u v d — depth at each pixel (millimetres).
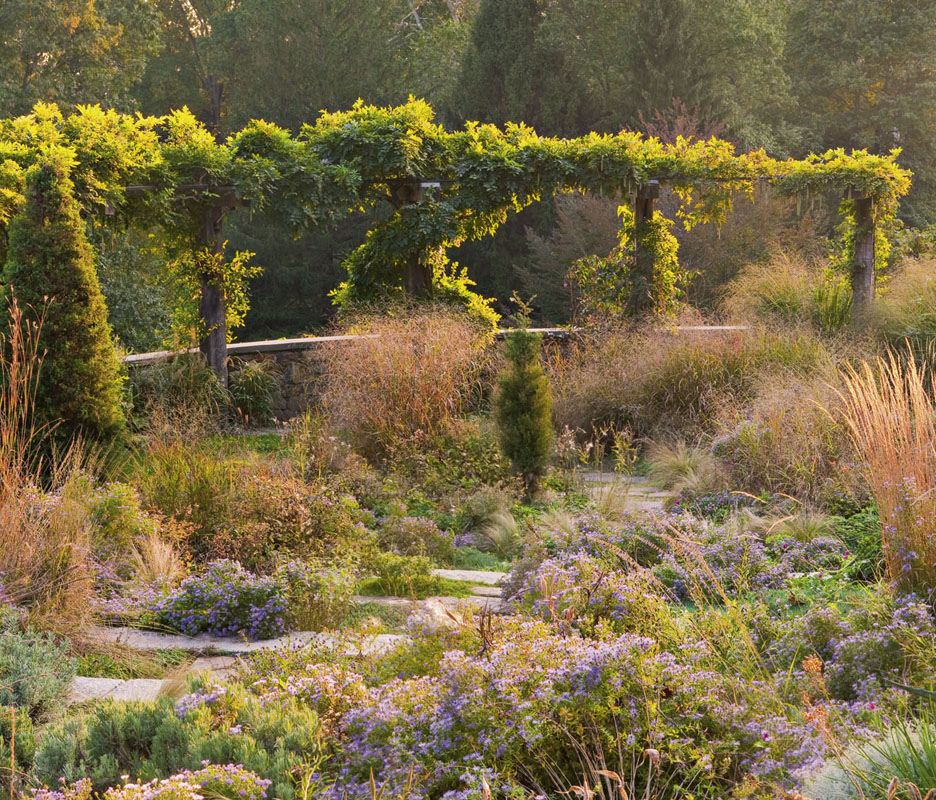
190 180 10625
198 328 11508
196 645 4879
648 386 10875
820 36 30984
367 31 30531
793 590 5090
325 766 3246
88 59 26141
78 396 7273
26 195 7414
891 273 15656
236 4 34969
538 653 3338
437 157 12570
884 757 2797
